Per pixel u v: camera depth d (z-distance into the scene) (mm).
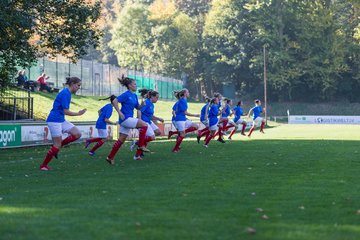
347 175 24547
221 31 181875
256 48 180250
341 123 143250
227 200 17516
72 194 19250
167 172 26219
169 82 153000
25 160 34562
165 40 191500
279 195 18562
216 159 33219
